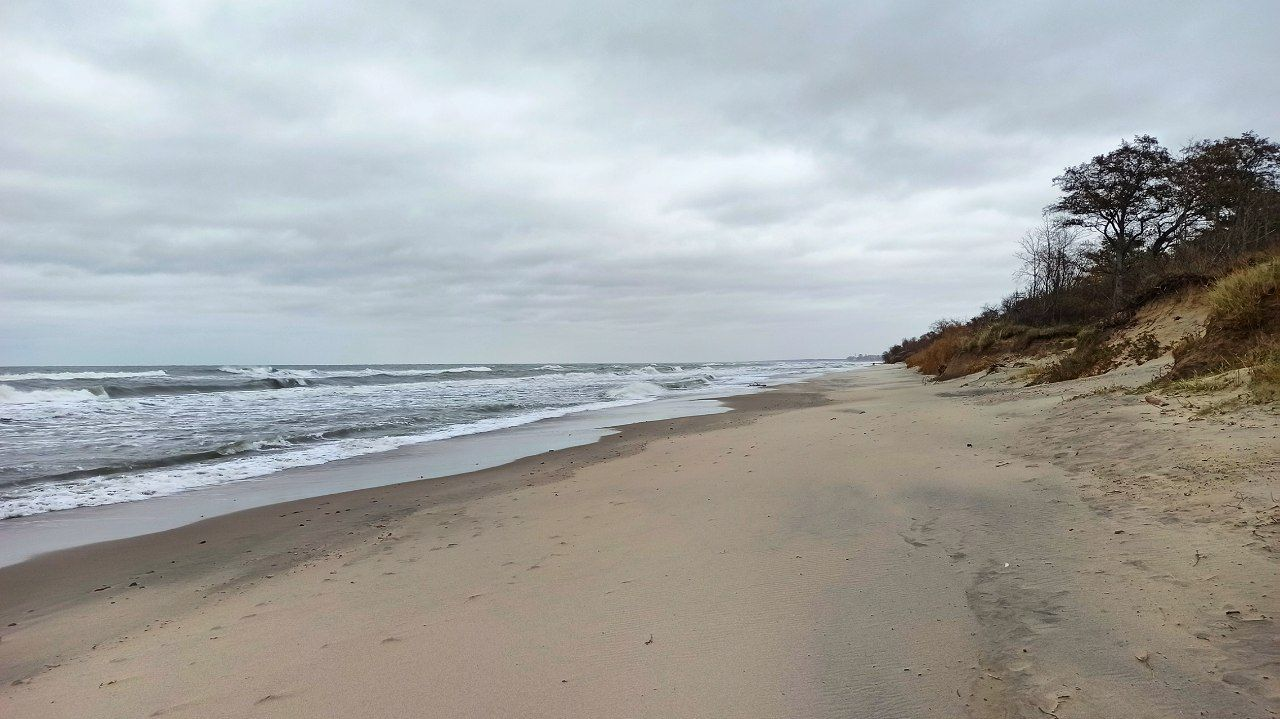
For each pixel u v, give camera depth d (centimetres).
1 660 382
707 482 696
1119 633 275
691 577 410
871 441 843
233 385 2903
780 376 4369
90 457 1109
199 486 896
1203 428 550
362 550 557
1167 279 1507
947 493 540
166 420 1667
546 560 478
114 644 393
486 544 539
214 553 589
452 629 363
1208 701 221
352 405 2148
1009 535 417
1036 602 317
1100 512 429
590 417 1731
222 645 371
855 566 398
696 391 2812
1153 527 383
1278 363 632
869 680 270
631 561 454
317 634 373
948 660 278
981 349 2294
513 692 288
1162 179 2505
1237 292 830
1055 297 2645
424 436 1385
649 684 285
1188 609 282
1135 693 233
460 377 4691
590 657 314
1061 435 683
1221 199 2350
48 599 488
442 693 292
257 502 796
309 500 797
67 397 2277
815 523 498
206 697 308
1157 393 754
